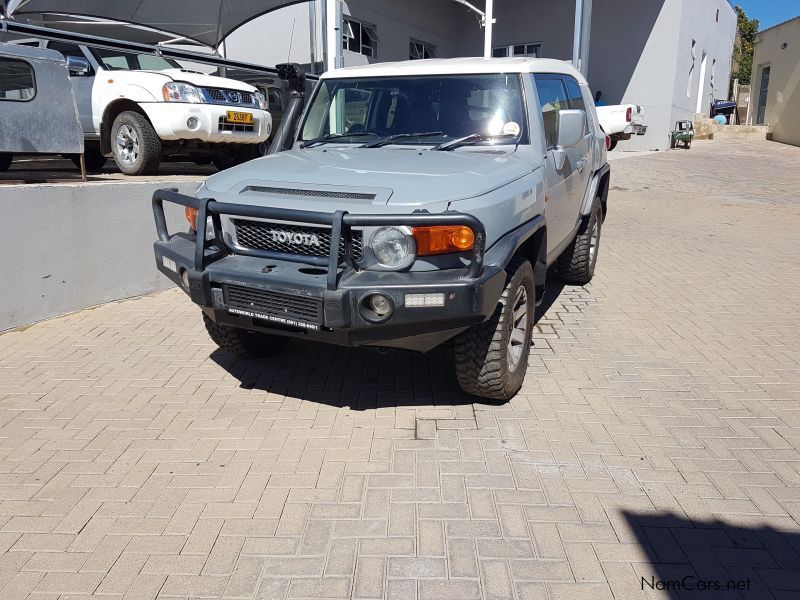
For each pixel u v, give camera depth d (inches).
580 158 214.8
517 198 144.9
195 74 314.2
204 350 197.3
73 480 130.4
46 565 107.6
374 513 119.3
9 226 205.9
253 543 112.0
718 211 441.1
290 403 162.4
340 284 127.5
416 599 99.5
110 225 236.4
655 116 765.3
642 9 745.0
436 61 193.0
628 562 106.8
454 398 164.1
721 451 139.3
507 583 102.4
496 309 144.6
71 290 227.3
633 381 173.6
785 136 876.0
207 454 139.5
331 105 190.1
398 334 131.6
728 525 115.6
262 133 333.1
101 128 314.8
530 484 127.6
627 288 261.9
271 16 614.5
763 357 189.5
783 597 99.6
